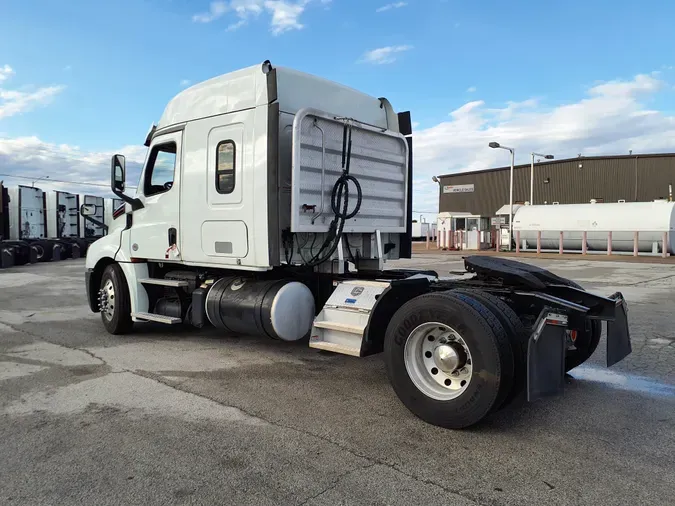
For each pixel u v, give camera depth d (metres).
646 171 44.03
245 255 5.68
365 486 3.17
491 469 3.40
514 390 3.98
